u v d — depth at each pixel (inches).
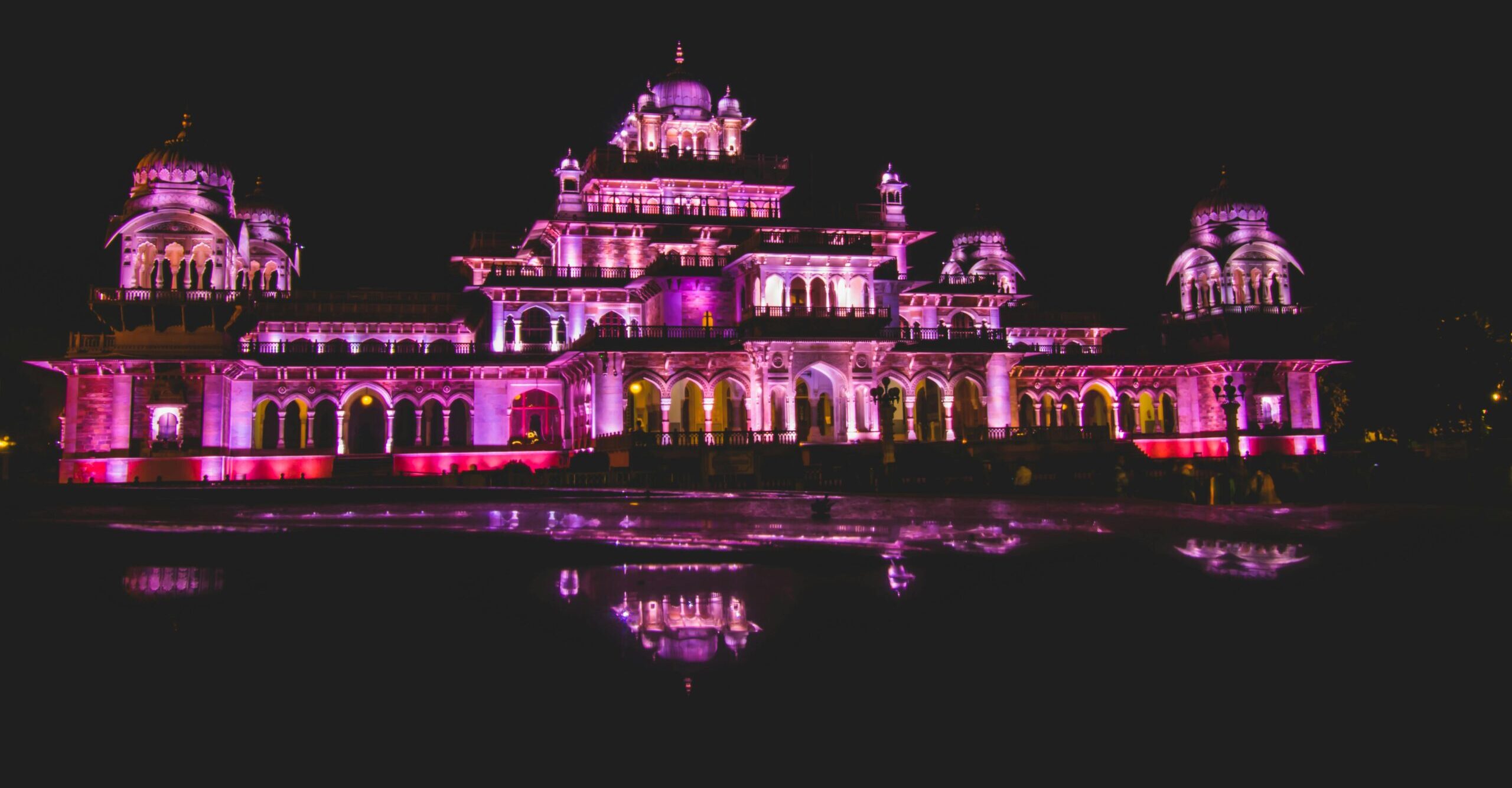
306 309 2410.2
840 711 300.5
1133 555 638.5
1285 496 1233.4
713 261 2342.5
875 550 669.9
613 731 282.4
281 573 566.6
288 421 2583.7
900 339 2261.3
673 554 648.4
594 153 2395.4
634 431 1892.2
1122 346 3189.0
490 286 2282.2
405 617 433.4
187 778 244.5
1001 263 2893.7
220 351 2114.9
